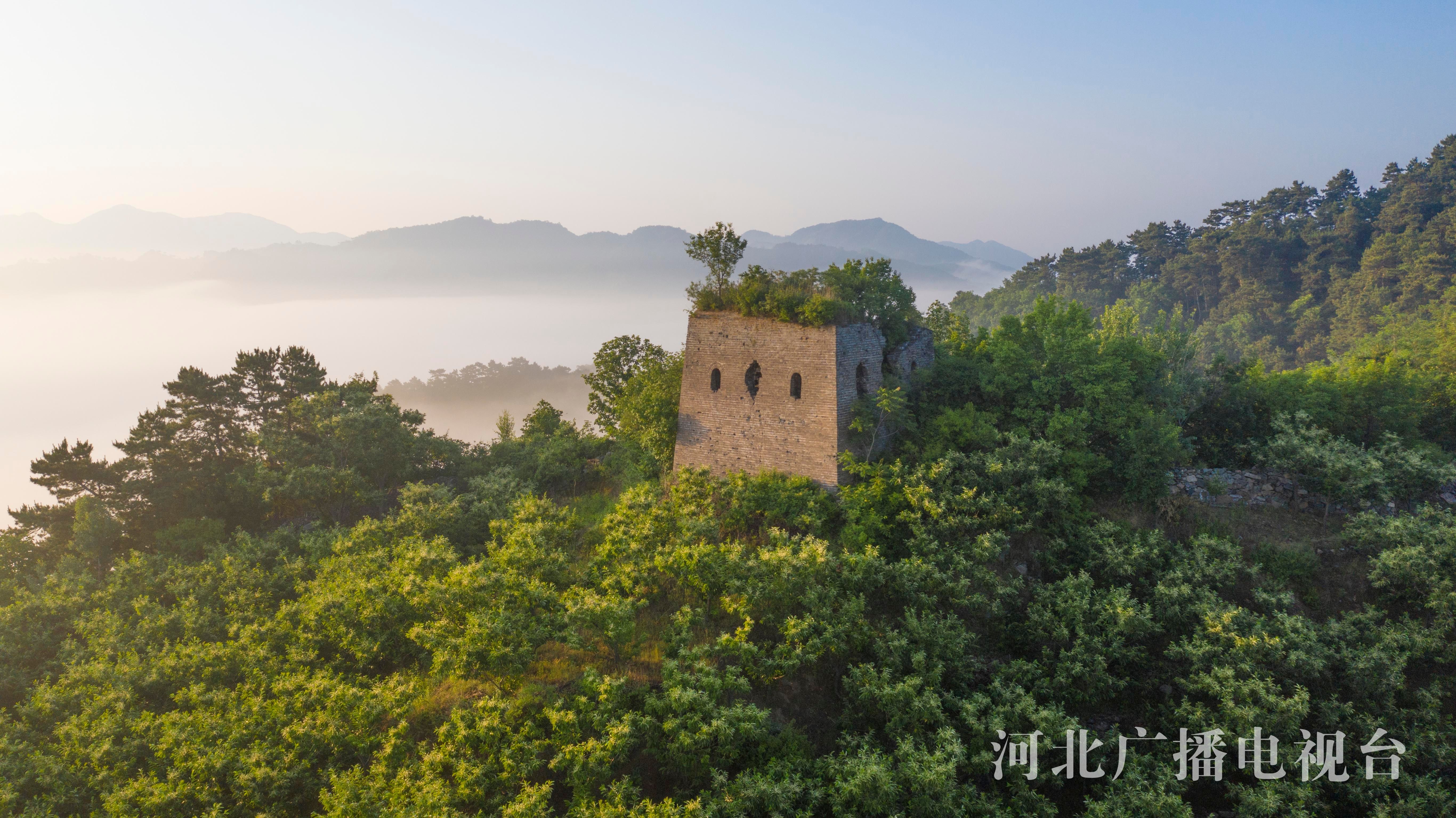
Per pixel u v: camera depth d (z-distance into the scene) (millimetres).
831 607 24641
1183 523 33094
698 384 37125
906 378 38062
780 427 34062
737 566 25125
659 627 26703
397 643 26562
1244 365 42312
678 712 20453
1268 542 31906
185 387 44781
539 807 18062
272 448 44062
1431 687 25562
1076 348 37156
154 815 20078
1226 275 134125
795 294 34156
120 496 41625
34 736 25000
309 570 34500
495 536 32281
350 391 50938
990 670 26594
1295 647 25016
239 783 20266
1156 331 50906
